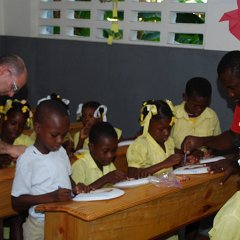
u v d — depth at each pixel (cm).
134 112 389
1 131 292
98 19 408
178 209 214
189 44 354
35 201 198
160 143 263
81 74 425
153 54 370
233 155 266
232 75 191
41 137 212
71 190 202
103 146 236
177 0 356
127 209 187
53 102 216
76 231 177
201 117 309
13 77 226
